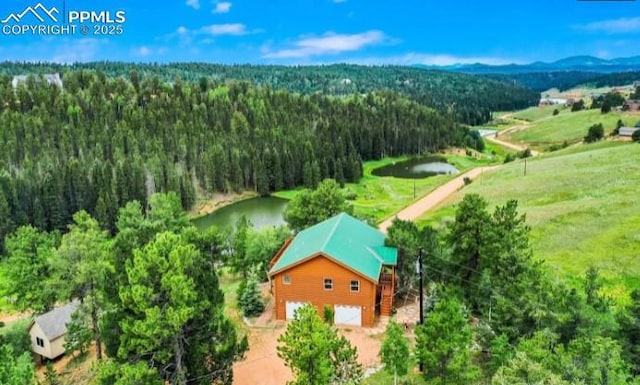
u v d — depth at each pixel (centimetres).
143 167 9131
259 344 2900
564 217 4625
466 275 2888
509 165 8831
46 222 7769
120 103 14325
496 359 2103
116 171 8525
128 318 1989
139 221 5581
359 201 8194
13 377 1788
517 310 2217
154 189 9031
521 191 6088
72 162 8250
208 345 2138
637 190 5109
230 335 2212
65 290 3219
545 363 1759
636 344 2019
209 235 4391
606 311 2141
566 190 5709
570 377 1678
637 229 4000
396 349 2056
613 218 4356
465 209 2858
